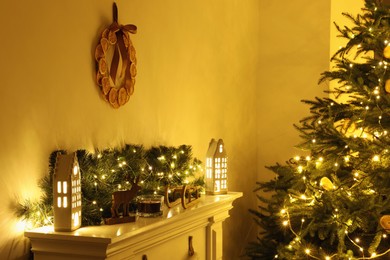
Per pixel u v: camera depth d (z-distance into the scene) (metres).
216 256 2.72
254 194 4.28
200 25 3.36
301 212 2.80
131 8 2.65
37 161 2.06
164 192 2.52
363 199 2.58
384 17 2.87
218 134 3.62
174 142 3.07
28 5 2.02
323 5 4.11
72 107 2.25
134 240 1.96
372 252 2.51
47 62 2.11
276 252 3.11
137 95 2.71
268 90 4.28
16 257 1.96
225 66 3.72
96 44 2.39
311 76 4.16
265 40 4.29
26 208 1.98
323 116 3.02
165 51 2.96
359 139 2.69
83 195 2.07
